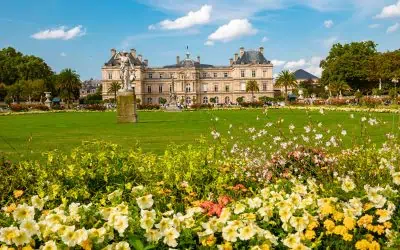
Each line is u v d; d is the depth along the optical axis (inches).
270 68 6186.0
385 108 2113.7
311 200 256.7
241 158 470.3
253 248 209.8
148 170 379.6
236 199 324.2
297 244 215.8
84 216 235.9
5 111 3412.9
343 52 4990.2
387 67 4333.2
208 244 220.8
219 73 6412.4
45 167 387.2
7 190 352.8
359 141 557.6
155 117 2145.7
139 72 6082.7
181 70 6314.0
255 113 2418.8
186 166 380.8
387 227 237.9
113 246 209.8
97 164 379.6
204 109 3494.1
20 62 5748.0
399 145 458.9
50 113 3061.0
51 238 216.7
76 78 4943.4
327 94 5000.0
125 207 242.8
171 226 224.8
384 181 330.6
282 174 407.8
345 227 227.8
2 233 206.7
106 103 5019.7
